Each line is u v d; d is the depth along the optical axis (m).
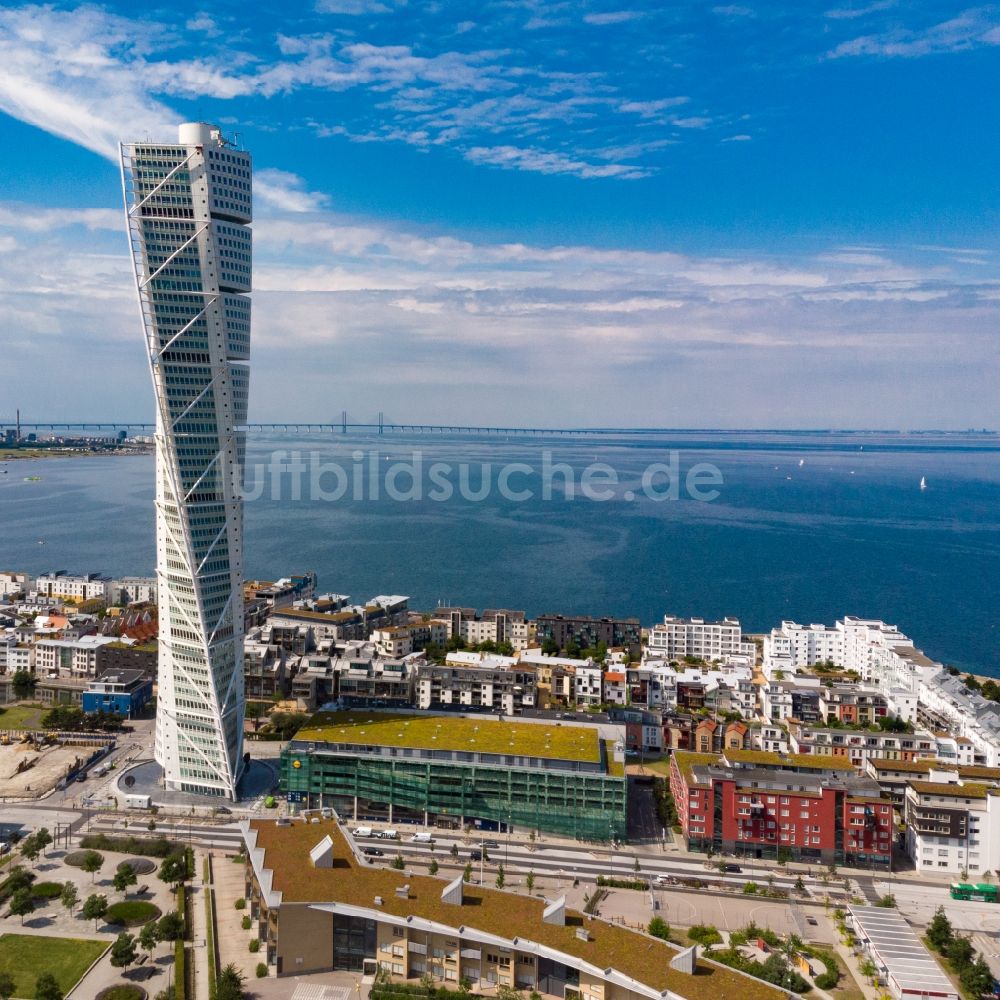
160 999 192.12
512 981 196.62
